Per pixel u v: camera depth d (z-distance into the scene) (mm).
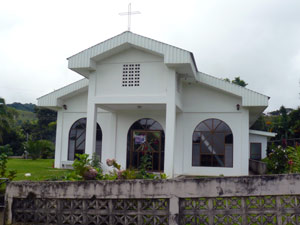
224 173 13930
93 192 5215
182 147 14445
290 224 4793
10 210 5582
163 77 12398
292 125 29500
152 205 5047
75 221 5273
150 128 15047
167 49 11773
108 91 12852
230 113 14195
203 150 14336
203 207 4922
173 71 12133
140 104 12703
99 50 12500
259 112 15586
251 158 20656
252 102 13180
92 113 12758
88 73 13664
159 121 14914
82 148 16156
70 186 5328
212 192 4848
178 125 14609
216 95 14375
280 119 32000
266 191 4719
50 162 21859
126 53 12875
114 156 15180
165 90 12305
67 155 16281
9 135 31812
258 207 4766
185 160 14414
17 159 25969
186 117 14656
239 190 4785
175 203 4926
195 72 13359
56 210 5367
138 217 5039
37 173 13586
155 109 14820
